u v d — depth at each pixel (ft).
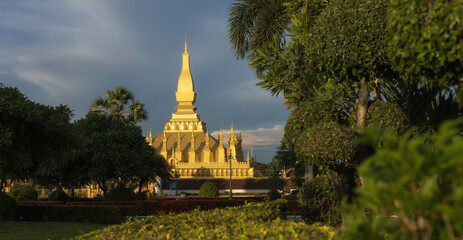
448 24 13.80
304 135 36.81
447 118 38.27
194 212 26.11
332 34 27.81
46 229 54.39
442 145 8.87
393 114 36.22
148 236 18.22
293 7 48.37
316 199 44.50
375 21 26.16
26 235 48.29
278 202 40.81
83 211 68.95
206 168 269.03
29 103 55.57
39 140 57.06
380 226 9.84
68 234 50.88
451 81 16.93
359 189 10.00
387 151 8.95
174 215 25.03
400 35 15.56
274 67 44.29
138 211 80.84
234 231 17.99
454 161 8.32
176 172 257.14
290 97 44.32
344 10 27.50
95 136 92.32
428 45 14.51
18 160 53.06
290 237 15.52
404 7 15.07
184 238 16.71
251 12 63.26
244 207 32.60
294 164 147.74
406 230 9.63
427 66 15.33
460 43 13.92
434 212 8.68
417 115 39.55
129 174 97.66
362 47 26.61
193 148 300.20
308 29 41.73
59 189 94.89
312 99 41.14
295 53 42.34
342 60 27.68
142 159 102.17
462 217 8.01
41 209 69.46
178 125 338.54
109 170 90.79
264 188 235.40
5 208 65.10
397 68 17.01
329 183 44.45
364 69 28.04
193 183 245.45
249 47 64.39
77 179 93.09
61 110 76.54
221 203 83.92
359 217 10.00
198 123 340.39
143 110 161.38
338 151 33.96
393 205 9.07
